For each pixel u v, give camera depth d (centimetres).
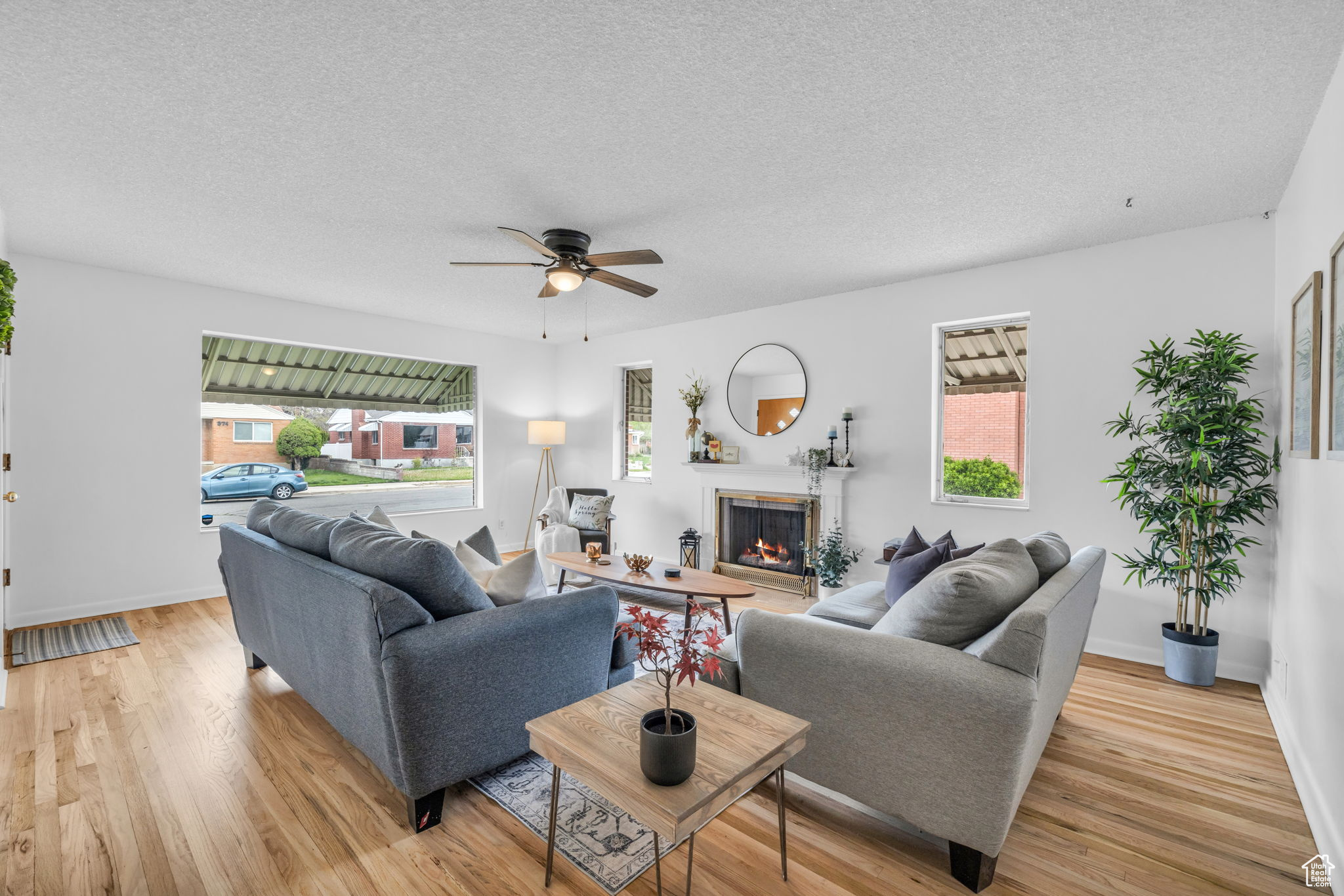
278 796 205
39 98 211
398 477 600
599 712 171
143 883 164
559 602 225
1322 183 217
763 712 171
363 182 278
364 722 201
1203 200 293
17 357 387
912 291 434
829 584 451
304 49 186
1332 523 197
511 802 204
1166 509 306
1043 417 376
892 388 445
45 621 398
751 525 542
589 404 673
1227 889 166
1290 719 247
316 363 543
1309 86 202
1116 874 171
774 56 189
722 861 175
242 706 274
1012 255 375
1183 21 172
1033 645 157
